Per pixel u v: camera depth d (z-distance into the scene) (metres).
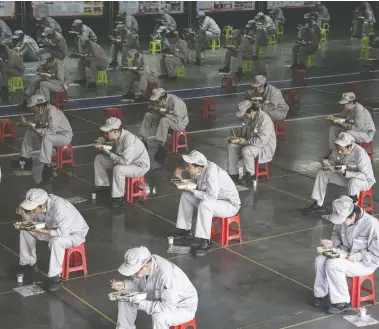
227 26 35.12
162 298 8.03
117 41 28.28
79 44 25.75
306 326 9.16
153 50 31.83
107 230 12.24
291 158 16.61
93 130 18.95
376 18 40.00
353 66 30.06
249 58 27.58
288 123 20.02
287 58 31.69
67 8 32.69
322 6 36.91
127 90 24.28
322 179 12.90
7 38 28.36
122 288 8.34
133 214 12.99
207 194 11.03
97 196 13.91
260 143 14.46
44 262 10.99
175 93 23.81
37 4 31.78
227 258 11.16
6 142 17.66
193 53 31.98
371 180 12.58
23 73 26.20
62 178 15.00
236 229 11.98
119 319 8.57
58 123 15.24
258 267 10.88
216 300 9.84
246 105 14.81
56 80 21.30
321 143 17.98
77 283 10.28
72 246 10.20
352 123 15.82
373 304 9.70
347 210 9.16
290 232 12.25
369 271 9.41
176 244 11.68
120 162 13.16
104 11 33.72
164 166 15.91
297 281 10.45
